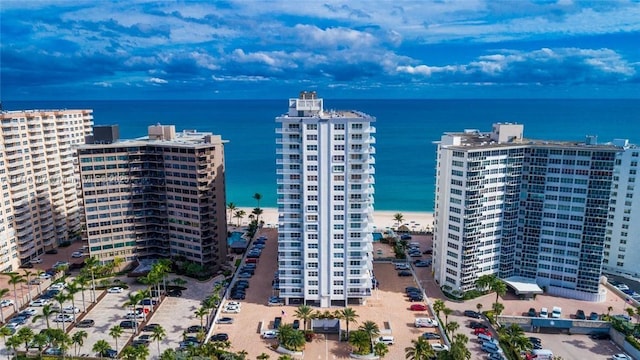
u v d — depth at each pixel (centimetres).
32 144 18575
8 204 17438
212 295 14725
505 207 15662
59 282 16750
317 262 14362
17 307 14738
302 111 14225
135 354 11169
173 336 13250
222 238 18162
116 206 17588
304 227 14100
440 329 13400
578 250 15250
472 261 15388
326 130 13538
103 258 17638
